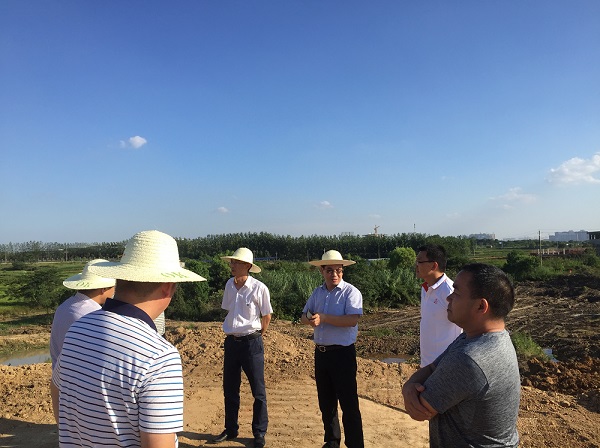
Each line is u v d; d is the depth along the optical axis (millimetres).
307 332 17062
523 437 5086
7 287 29562
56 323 3193
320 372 4418
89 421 1655
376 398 6324
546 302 23266
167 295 1996
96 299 3359
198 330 10344
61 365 1783
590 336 14844
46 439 4820
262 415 4766
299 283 23172
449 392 1965
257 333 4828
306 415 5727
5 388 6480
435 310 3736
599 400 6414
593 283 27266
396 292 25344
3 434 4918
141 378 1627
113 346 1673
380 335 16266
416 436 5082
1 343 17312
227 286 4957
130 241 2137
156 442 1596
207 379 7238
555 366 9516
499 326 2129
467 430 2002
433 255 3732
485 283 2070
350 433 4250
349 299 4367
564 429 5328
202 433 5117
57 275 28250
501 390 1965
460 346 2080
